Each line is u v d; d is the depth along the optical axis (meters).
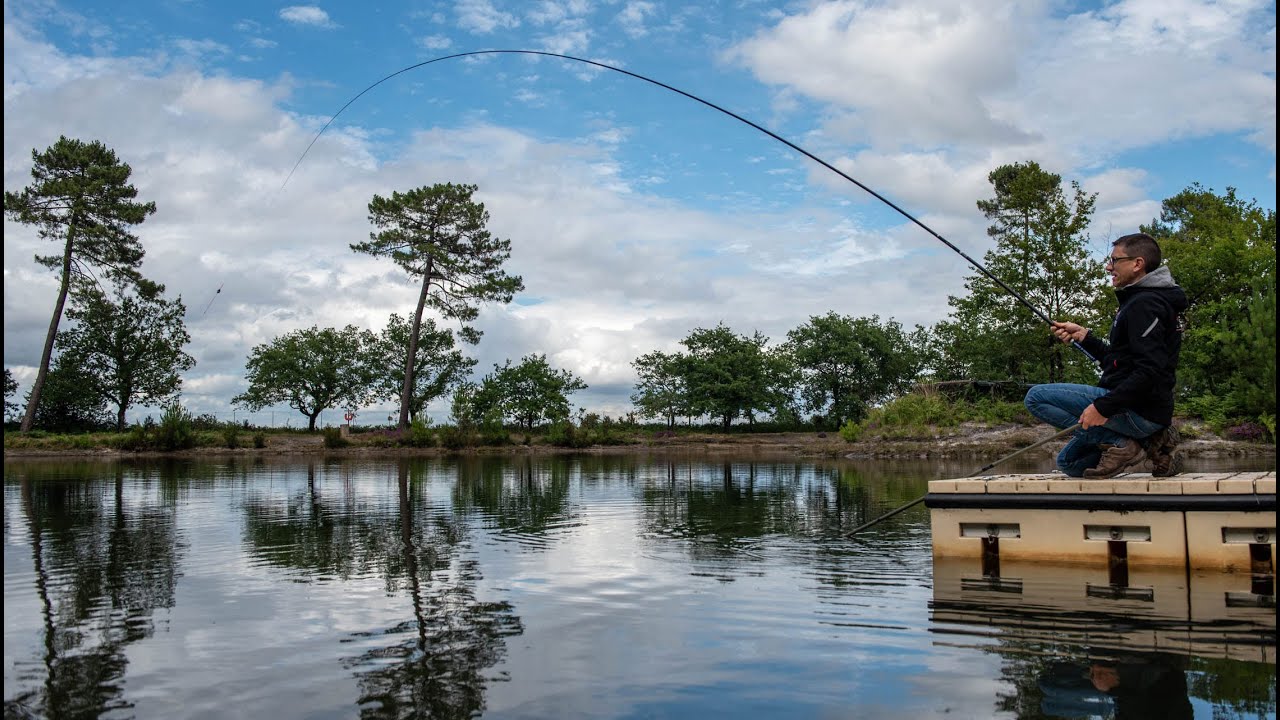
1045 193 27.34
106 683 2.87
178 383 40.38
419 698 2.67
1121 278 4.78
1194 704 2.48
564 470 17.83
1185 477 4.94
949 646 3.19
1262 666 2.84
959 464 19.19
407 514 8.59
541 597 4.26
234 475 16.06
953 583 4.45
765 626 3.57
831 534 6.76
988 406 27.67
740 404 46.72
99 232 33.09
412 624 3.69
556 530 7.16
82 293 34.59
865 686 2.73
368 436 36.69
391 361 43.12
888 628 3.50
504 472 17.03
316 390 43.25
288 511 8.95
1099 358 5.14
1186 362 23.39
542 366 45.16
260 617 3.85
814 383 49.72
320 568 5.22
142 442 29.20
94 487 12.65
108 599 4.30
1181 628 3.37
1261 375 19.70
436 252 36.50
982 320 30.31
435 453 30.38
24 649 3.32
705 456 27.02
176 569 5.22
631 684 2.79
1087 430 5.03
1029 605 3.85
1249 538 4.48
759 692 2.70
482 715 2.51
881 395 49.22
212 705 2.63
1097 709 2.47
